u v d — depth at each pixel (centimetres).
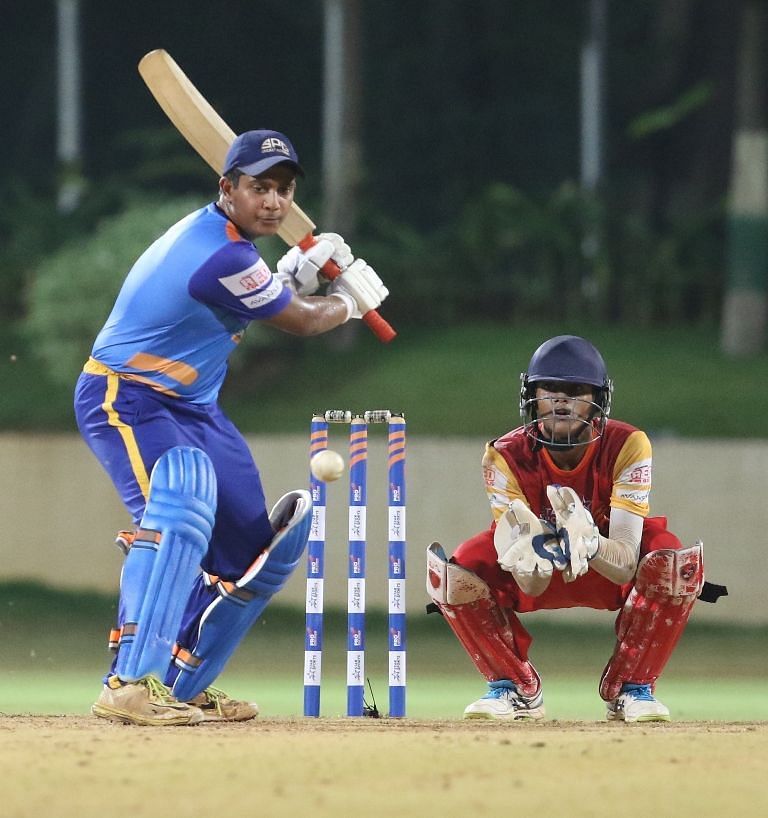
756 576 5956
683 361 7606
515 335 8050
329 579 6059
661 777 1477
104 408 2031
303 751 1606
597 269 8362
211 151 2214
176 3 10506
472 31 10288
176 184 9575
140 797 1342
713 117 9612
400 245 8488
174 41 10550
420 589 6022
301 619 5950
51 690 3731
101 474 6412
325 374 7588
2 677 4272
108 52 10581
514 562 2084
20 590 6300
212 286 2011
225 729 1909
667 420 6894
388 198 10131
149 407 2028
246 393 7444
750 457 5988
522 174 10244
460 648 5400
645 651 2234
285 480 6231
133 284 2042
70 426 7012
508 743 1686
